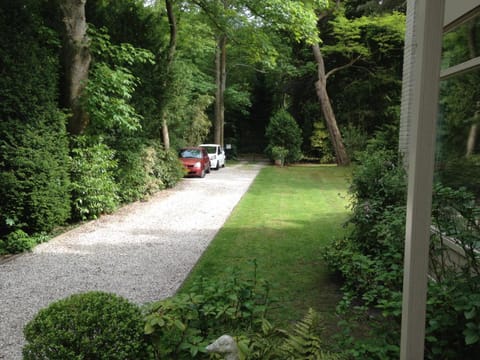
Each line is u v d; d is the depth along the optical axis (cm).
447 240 352
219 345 251
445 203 296
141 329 248
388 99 2289
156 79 1185
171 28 1270
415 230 209
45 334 228
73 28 800
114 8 1033
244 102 2941
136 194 1122
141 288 490
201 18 1425
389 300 305
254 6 1198
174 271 553
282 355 254
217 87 2617
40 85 700
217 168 2150
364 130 2445
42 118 704
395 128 1402
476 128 398
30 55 675
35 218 687
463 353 251
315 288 475
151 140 1245
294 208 1037
